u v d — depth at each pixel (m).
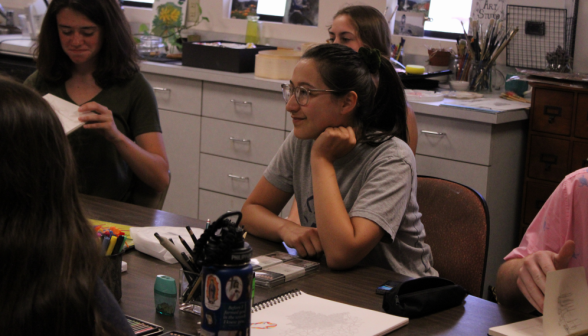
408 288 1.02
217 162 3.22
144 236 1.24
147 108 1.94
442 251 1.51
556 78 2.46
